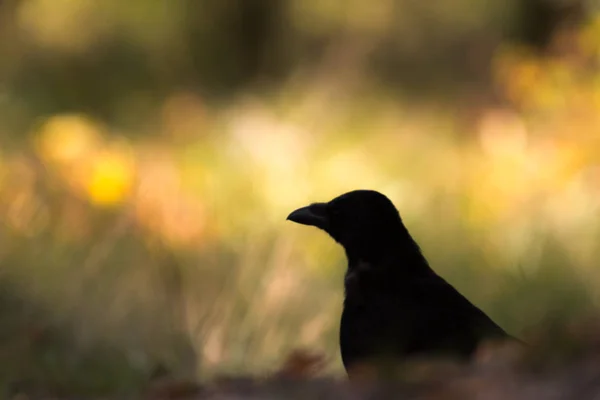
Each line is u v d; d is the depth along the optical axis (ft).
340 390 19.58
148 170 50.49
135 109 72.23
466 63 80.33
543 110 57.72
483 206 48.08
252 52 86.53
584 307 33.60
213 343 30.27
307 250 41.06
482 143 61.36
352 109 71.46
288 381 20.97
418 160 61.26
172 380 25.26
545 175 51.72
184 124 65.82
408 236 23.34
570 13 78.07
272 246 38.42
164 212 41.22
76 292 32.30
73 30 78.02
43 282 32.65
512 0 80.84
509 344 20.48
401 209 50.26
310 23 81.51
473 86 78.38
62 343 28.78
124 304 32.24
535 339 23.75
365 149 63.00
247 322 32.09
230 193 49.47
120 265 35.29
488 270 39.11
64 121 57.26
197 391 22.00
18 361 26.45
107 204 40.14
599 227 42.27
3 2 78.33
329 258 41.06
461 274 39.42
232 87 81.46
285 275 35.35
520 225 44.06
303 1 81.51
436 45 80.79
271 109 69.51
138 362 27.48
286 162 57.00
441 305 21.86
